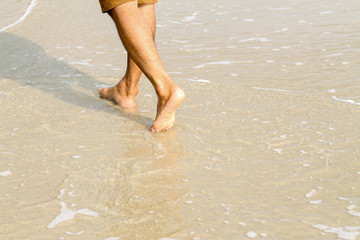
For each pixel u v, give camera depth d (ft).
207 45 13.66
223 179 6.37
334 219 5.40
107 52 13.44
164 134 7.96
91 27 16.17
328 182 6.22
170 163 6.88
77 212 5.64
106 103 9.61
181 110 8.97
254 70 11.34
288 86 10.16
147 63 7.62
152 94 10.08
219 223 5.36
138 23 7.53
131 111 9.16
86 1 19.77
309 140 7.50
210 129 8.09
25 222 5.45
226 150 7.26
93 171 6.66
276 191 6.03
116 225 5.36
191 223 5.37
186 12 17.74
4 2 19.31
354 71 10.97
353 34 14.17
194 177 6.44
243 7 18.29
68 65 12.25
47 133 8.05
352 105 8.93
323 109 8.78
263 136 7.73
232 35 14.64
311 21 15.90
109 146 7.52
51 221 5.46
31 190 6.18
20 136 7.92
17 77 11.25
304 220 5.39
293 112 8.70
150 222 5.40
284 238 5.07
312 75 10.81
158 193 6.03
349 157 6.87
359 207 5.63
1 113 8.94
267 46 13.37
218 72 11.27
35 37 14.99
